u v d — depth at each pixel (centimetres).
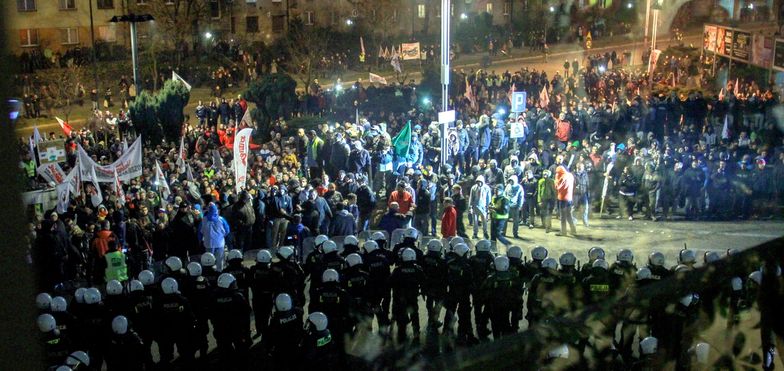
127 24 4634
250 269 1246
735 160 2173
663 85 3894
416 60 5131
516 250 1209
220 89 4400
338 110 3400
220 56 4844
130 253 1535
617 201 2202
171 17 4797
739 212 2048
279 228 1738
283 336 1018
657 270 1143
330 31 5172
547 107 3053
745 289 973
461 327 1227
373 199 1930
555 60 5150
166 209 1664
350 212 1773
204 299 1192
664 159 2059
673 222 2019
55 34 4400
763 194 2022
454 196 1831
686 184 2016
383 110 3397
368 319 1205
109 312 1105
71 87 4081
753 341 976
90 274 1504
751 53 3478
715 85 3703
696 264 1327
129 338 1023
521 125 2497
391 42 5388
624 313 952
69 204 1736
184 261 1584
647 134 2627
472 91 3441
